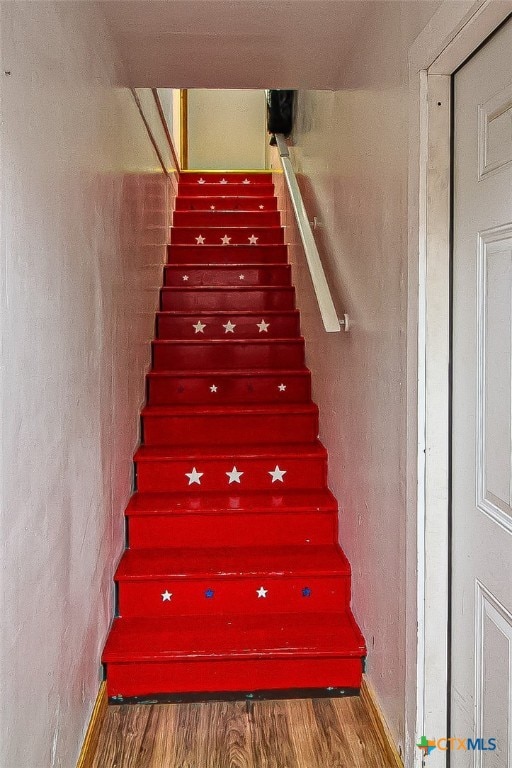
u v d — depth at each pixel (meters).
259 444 3.10
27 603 1.28
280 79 2.51
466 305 1.45
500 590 1.31
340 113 2.48
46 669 1.43
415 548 1.58
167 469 2.86
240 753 1.92
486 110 1.33
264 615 2.39
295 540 2.65
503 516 1.30
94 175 1.95
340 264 2.54
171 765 1.87
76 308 1.71
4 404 1.13
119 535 2.48
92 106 1.90
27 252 1.27
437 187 1.51
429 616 1.58
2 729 1.13
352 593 2.40
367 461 2.13
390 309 1.81
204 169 6.07
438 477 1.55
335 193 2.63
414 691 1.61
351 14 1.92
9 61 1.15
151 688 2.16
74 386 1.69
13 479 1.18
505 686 1.30
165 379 3.38
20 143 1.22
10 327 1.16
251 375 3.40
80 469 1.78
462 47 1.35
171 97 4.98
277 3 1.85
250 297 4.02
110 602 2.29
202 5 1.86
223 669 2.17
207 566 2.44
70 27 1.63
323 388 3.03
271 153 5.68
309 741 1.97
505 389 1.28
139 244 3.11
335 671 2.19
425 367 1.53
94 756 1.89
